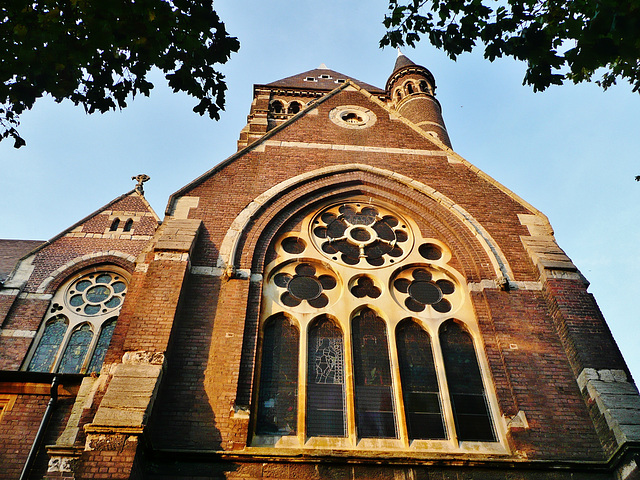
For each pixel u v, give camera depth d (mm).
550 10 9766
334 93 21250
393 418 12391
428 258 15875
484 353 13461
